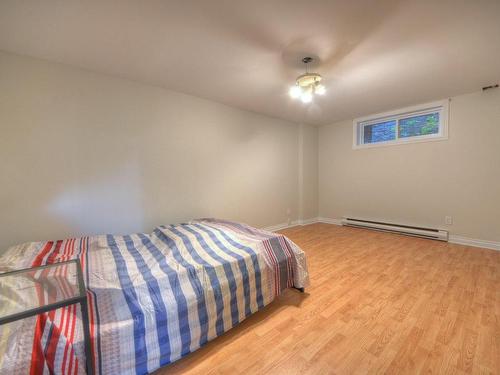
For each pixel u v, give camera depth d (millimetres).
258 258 1760
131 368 1116
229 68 2293
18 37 1742
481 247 3137
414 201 3748
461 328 1512
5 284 945
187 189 3041
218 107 3334
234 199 3592
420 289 2029
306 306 1809
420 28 1695
